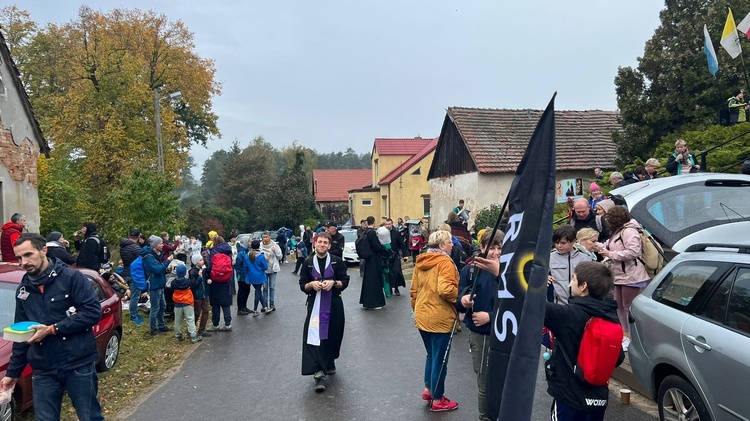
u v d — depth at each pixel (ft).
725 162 38.14
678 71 51.29
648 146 54.08
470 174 70.38
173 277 35.45
